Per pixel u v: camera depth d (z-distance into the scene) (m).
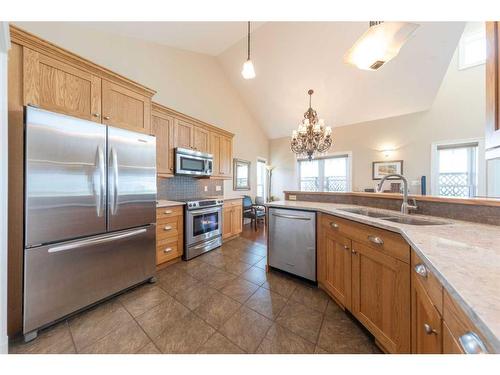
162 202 2.67
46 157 1.37
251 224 5.02
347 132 5.15
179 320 1.51
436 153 4.12
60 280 1.44
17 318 1.34
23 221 1.31
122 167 1.81
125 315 1.57
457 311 0.57
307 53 3.70
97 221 1.64
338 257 1.66
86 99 1.72
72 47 2.17
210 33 2.93
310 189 5.88
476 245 0.79
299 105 4.89
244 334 1.37
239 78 4.62
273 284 2.06
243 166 5.32
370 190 4.57
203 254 2.96
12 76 1.36
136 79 2.78
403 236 1.00
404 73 3.71
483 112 3.72
